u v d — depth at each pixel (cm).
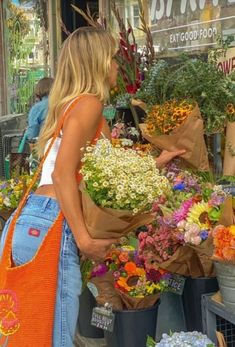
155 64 358
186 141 301
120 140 346
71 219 233
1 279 242
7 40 980
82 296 347
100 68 250
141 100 348
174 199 282
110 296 300
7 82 990
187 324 306
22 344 237
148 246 294
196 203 266
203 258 286
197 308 296
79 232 233
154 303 298
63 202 233
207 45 454
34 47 876
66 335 243
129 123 388
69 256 240
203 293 293
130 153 239
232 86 316
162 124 304
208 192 274
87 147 234
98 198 228
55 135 247
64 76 252
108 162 228
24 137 646
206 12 453
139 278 293
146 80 347
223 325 283
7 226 253
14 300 237
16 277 237
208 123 313
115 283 295
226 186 307
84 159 232
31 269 237
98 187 227
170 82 326
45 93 626
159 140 308
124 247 308
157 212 282
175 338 254
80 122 238
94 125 243
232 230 243
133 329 293
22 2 907
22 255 241
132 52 388
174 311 319
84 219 234
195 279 294
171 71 341
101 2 626
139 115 374
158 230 289
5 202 412
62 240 239
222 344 260
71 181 234
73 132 237
